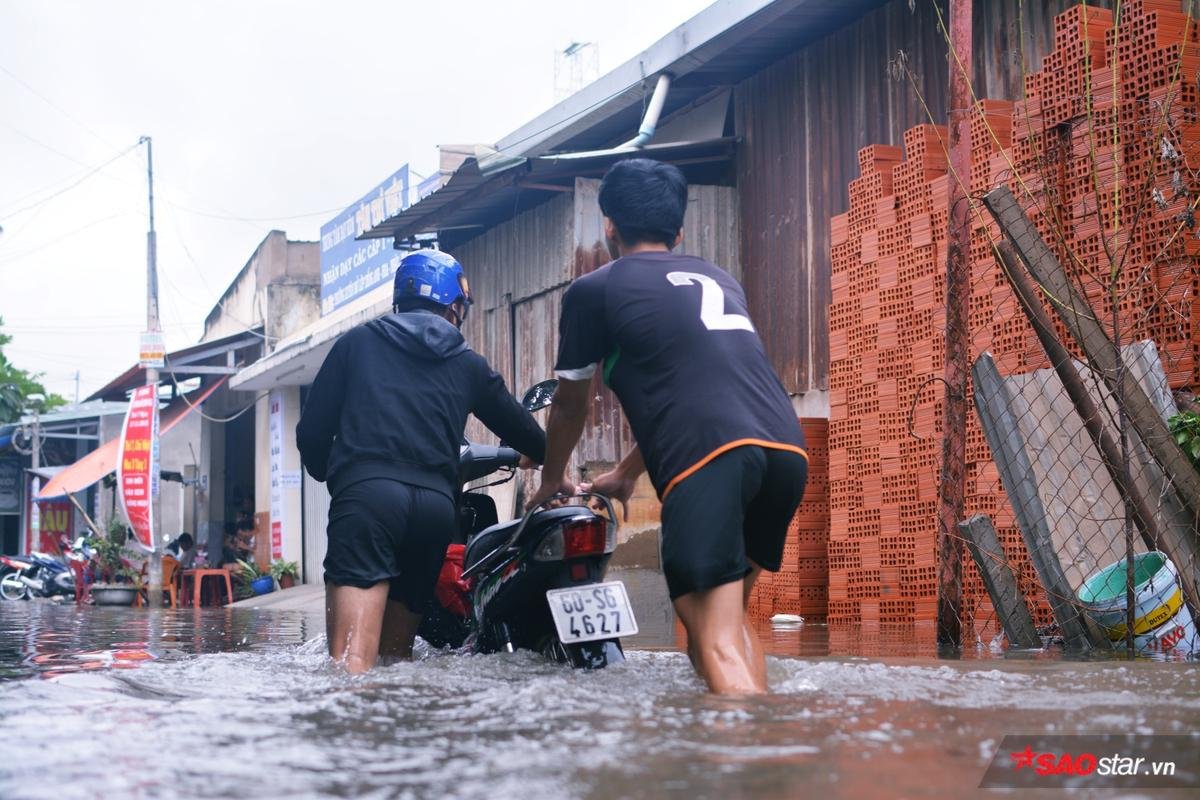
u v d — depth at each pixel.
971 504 7.01
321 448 4.03
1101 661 3.59
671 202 3.33
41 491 23.95
